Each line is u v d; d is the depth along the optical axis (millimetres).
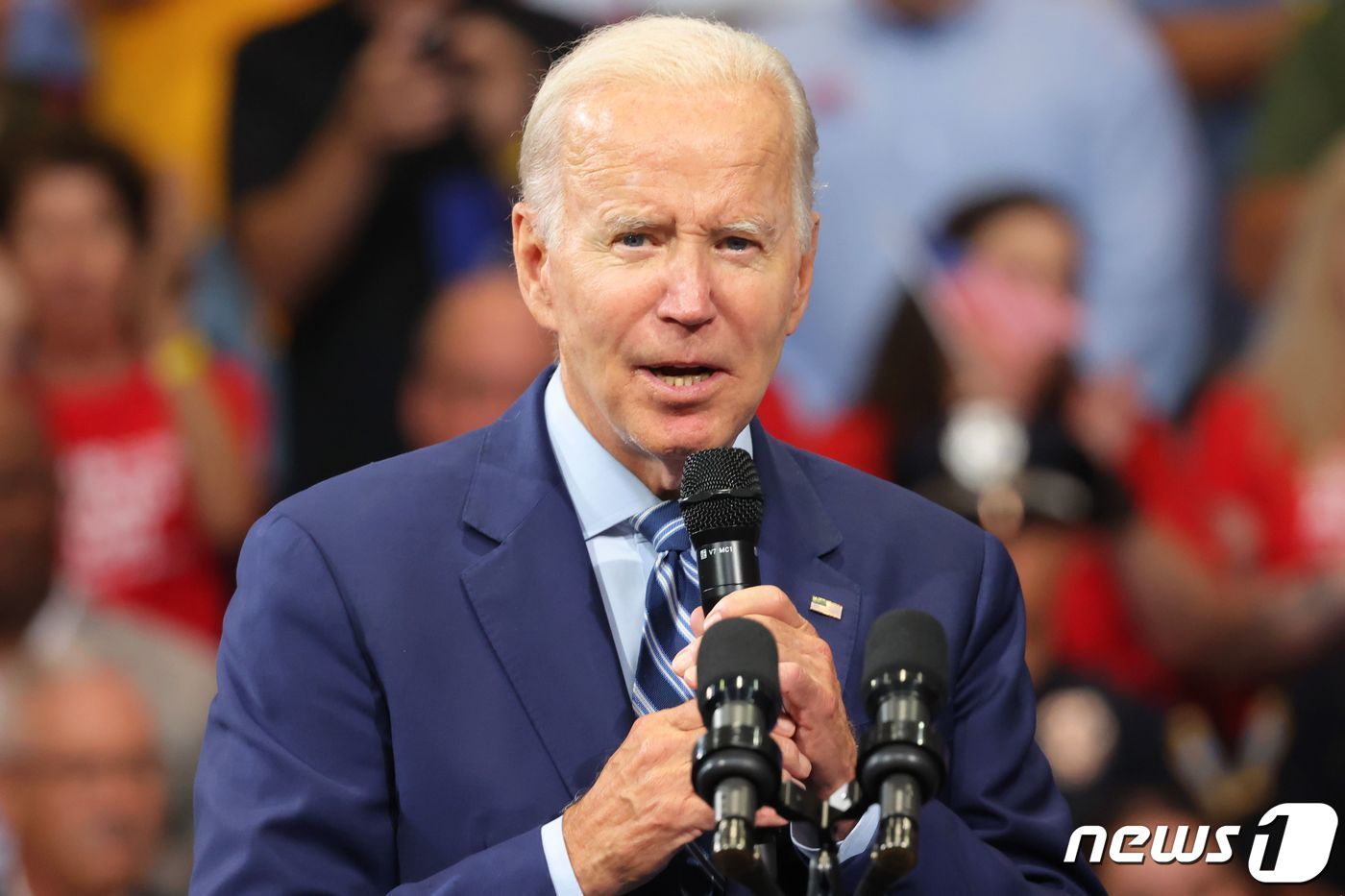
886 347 13547
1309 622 13266
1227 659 13273
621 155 5859
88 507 13258
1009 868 6027
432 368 13703
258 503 13586
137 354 13461
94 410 13328
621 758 5562
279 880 5754
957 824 6008
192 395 13523
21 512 13109
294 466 13664
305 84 13742
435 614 6164
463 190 13758
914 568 6594
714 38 6070
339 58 13734
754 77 6012
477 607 6180
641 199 5824
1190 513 13461
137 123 13680
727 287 5859
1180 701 13203
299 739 5984
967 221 13570
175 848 13195
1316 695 13078
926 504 6875
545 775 5961
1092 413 13562
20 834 12961
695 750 4773
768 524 6520
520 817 5898
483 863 5598
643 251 5879
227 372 13602
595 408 6340
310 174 13711
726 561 5605
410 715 6004
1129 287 13648
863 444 13492
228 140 13711
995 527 13305
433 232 13750
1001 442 13406
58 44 13539
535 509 6383
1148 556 13344
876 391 13555
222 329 13641
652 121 5867
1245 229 13664
